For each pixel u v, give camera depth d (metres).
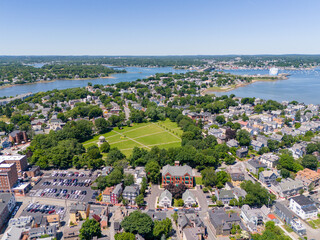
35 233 143.12
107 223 155.62
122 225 143.62
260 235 140.62
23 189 192.62
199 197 184.12
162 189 196.38
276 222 155.25
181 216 154.88
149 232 141.12
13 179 199.25
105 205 177.50
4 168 193.88
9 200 169.38
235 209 170.12
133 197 180.00
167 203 172.88
